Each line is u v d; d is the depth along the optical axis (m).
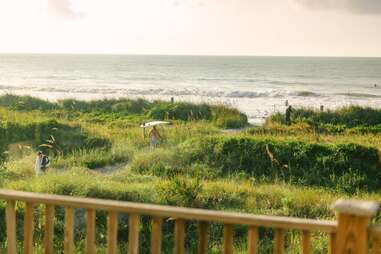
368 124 34.03
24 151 22.88
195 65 184.38
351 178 18.56
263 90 78.38
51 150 23.34
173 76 121.50
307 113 35.94
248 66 178.25
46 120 26.12
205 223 4.34
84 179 14.05
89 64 186.88
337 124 34.19
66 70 144.62
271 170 19.73
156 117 36.50
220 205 13.80
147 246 10.53
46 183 13.82
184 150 21.30
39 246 9.22
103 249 9.90
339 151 20.33
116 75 123.62
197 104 38.03
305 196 14.59
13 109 39.44
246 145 21.19
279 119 34.94
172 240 10.82
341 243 3.93
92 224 4.54
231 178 18.94
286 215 13.34
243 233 11.45
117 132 27.53
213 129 29.91
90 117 37.12
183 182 13.61
